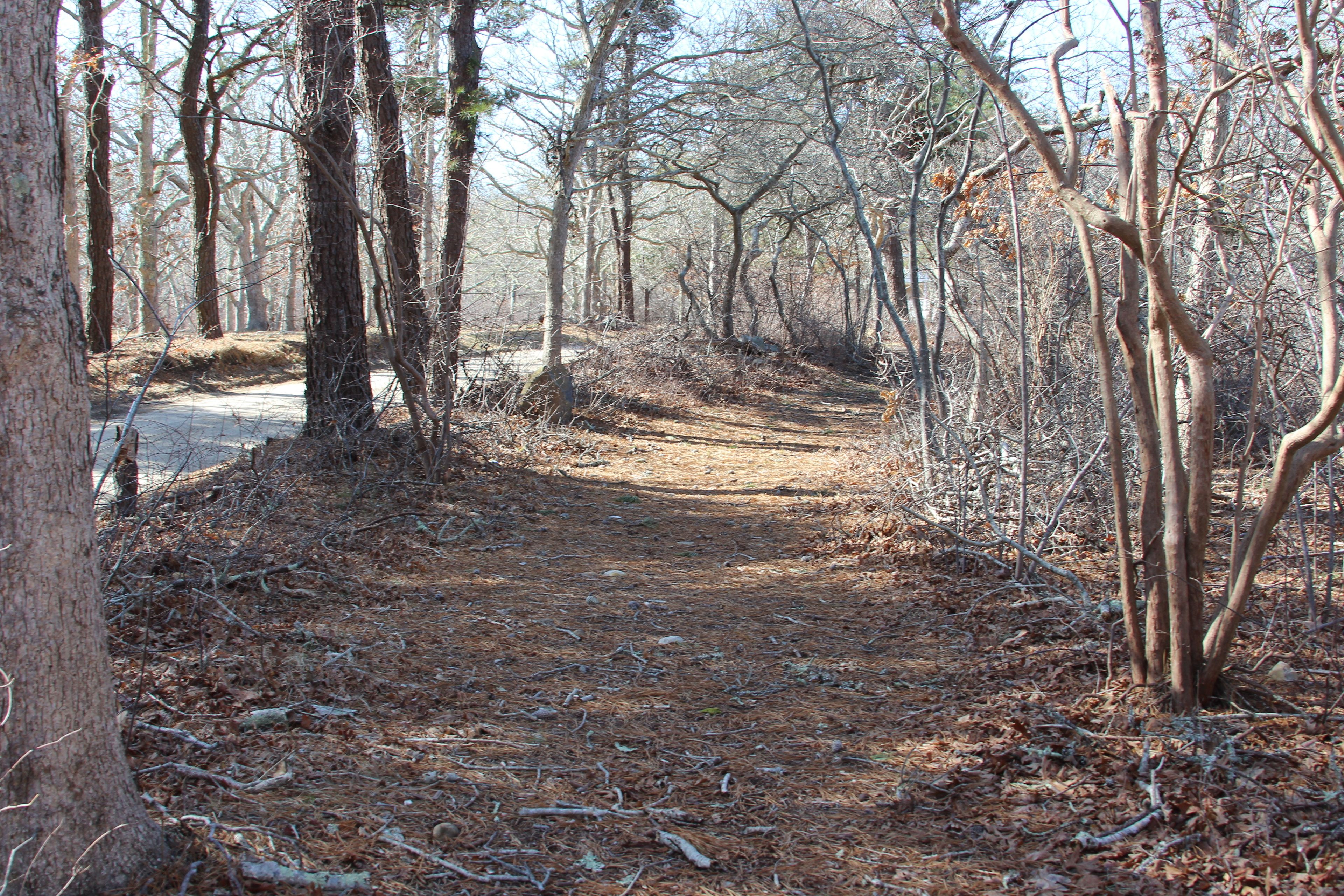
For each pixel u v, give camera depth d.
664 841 3.27
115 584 5.29
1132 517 7.29
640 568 7.45
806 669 5.11
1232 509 7.73
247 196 32.59
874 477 10.62
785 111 16.94
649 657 5.33
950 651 5.36
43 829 2.48
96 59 13.05
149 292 22.27
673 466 12.42
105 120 16.62
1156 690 4.11
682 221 32.94
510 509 9.13
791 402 19.61
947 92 8.26
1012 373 8.90
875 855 3.23
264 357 18.95
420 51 15.27
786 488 10.88
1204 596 4.84
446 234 13.79
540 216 24.11
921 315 7.98
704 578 7.17
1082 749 3.85
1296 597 5.57
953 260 9.93
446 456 9.63
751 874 3.11
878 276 8.21
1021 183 8.03
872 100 12.07
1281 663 4.55
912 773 3.84
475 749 3.99
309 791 3.48
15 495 2.41
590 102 14.59
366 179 10.13
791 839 3.34
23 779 2.45
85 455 2.58
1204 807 3.31
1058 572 5.85
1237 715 3.93
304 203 9.66
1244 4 4.34
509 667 5.09
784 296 29.50
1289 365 6.32
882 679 4.99
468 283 31.05
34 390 2.42
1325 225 3.93
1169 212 3.96
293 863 2.94
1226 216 6.25
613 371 15.88
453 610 6.09
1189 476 4.16
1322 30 4.30
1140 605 5.46
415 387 10.79
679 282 27.25
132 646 4.71
